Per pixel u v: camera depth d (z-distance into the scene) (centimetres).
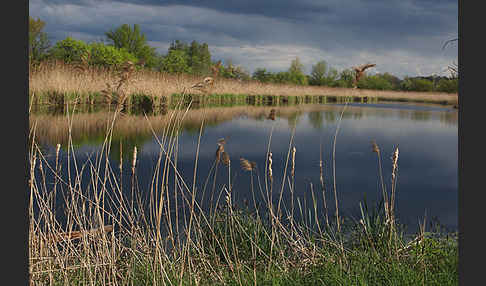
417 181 671
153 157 823
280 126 1472
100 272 311
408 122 1736
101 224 312
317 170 748
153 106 1823
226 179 655
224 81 2742
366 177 696
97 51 2941
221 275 316
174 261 322
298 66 5234
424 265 314
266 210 479
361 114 2162
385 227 374
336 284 295
